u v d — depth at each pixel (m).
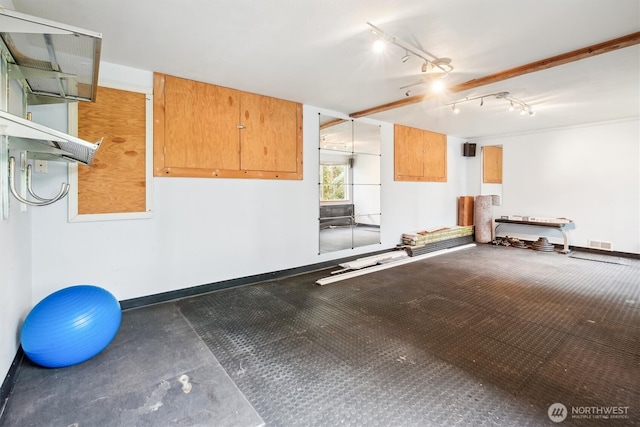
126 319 2.93
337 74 3.35
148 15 2.22
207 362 2.20
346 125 5.11
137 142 3.18
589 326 2.73
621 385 1.91
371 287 3.87
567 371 2.07
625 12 2.21
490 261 5.21
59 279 2.80
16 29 1.37
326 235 4.95
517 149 6.71
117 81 3.06
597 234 5.75
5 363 1.81
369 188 5.55
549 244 6.07
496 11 2.19
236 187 3.88
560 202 6.16
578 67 3.13
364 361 2.21
